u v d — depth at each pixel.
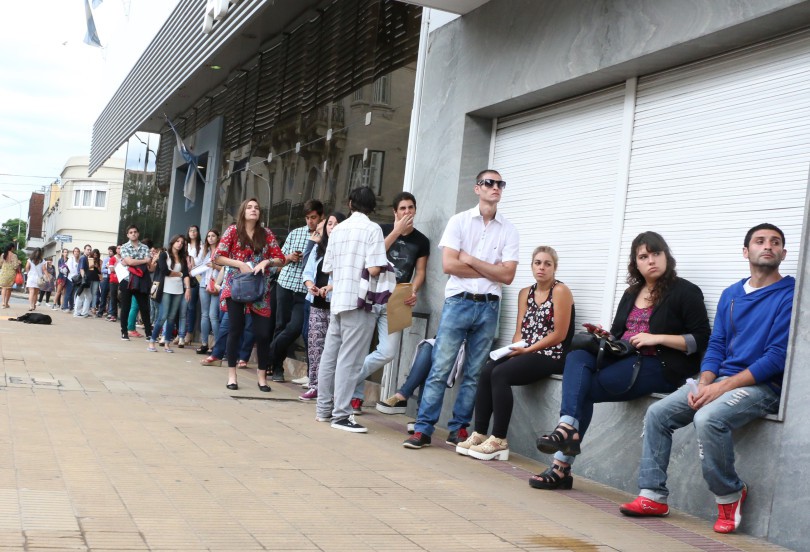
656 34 5.63
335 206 10.91
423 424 6.34
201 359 11.78
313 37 12.66
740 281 4.78
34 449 4.88
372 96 10.10
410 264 7.93
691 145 5.71
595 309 6.40
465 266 6.46
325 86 11.88
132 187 26.61
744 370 4.50
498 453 6.14
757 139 5.23
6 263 22.61
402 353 8.33
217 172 17.38
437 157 8.15
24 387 7.23
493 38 7.46
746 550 4.17
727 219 5.37
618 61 5.96
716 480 4.44
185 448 5.34
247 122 15.70
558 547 3.91
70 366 9.19
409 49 9.24
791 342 4.40
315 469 5.14
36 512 3.65
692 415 4.71
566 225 6.84
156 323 12.52
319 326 8.46
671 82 5.94
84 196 60.19
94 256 21.41
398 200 7.85
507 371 6.09
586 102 6.75
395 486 4.89
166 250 12.59
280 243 13.15
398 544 3.73
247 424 6.53
